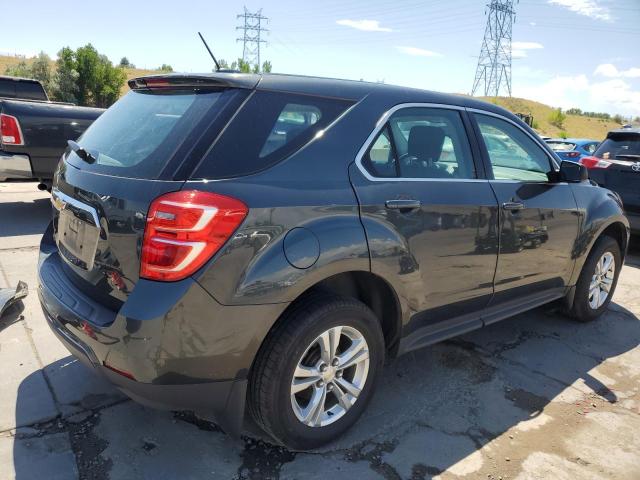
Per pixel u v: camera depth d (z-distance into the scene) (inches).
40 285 108.9
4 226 259.1
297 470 97.8
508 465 103.2
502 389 132.1
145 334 80.6
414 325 114.7
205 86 99.4
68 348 95.9
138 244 83.1
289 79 102.5
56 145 271.4
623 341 166.4
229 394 89.7
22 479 90.6
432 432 112.0
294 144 95.7
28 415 108.2
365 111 107.3
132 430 105.9
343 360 102.2
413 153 114.6
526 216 136.1
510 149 140.5
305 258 89.6
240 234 84.0
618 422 120.6
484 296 130.6
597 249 169.3
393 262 103.8
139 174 88.2
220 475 95.3
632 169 269.4
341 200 97.0
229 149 88.4
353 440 107.6
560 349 157.6
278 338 91.7
